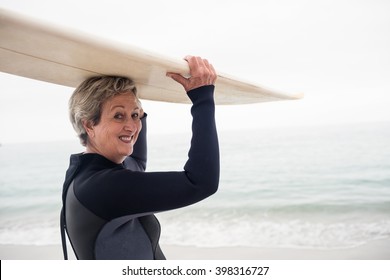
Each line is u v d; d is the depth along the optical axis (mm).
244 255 5453
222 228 7133
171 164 11469
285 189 9367
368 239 5934
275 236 6438
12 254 5711
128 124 1298
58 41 978
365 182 9367
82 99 1286
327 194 8805
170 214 8023
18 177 10898
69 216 1261
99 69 1239
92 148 1343
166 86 1580
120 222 1225
